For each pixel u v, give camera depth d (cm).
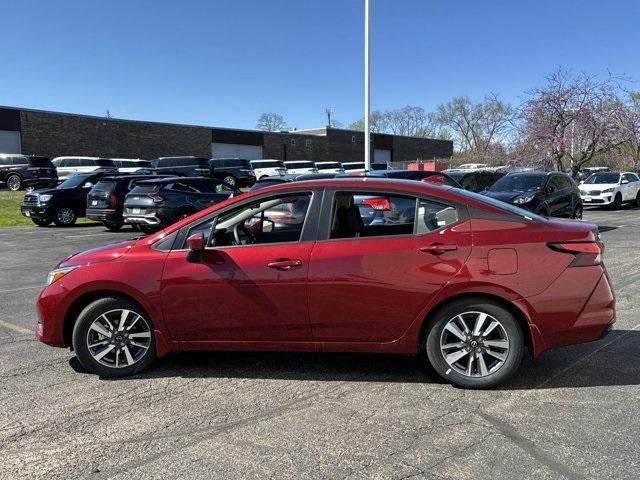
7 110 3688
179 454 337
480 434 356
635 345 528
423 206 435
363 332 429
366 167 2438
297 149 5862
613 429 360
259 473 314
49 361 509
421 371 469
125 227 1838
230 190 1628
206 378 462
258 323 438
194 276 440
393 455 331
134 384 450
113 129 4306
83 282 450
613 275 859
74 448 347
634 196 2555
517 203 1329
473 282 412
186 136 4834
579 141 2920
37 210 1817
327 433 361
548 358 495
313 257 429
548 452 332
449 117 7250
